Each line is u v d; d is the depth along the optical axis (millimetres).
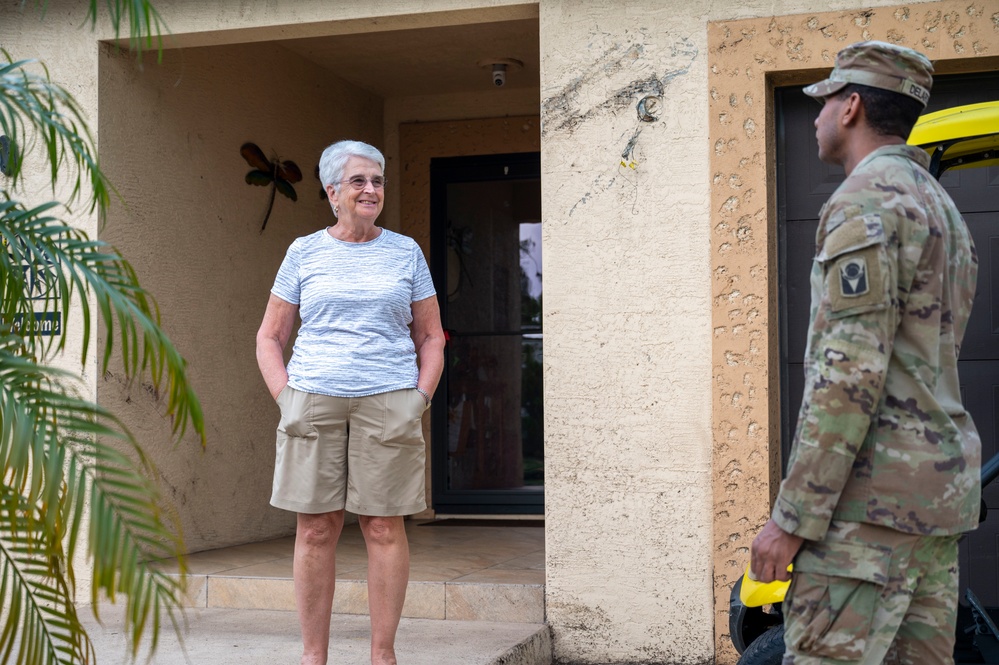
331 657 3797
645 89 4230
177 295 5305
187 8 4668
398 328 3494
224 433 5648
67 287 2266
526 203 6891
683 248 4184
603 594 4219
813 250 4324
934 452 2031
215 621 4426
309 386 3371
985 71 4164
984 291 4223
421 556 5262
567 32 4301
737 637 3117
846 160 2260
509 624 4363
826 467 1999
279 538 6074
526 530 6242
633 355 4219
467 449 6895
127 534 1849
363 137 7000
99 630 4215
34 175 4836
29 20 4891
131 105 5023
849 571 2023
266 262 6082
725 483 4109
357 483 3369
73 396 2082
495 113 6961
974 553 4191
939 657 2127
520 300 6875
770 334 4184
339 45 6121
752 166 4129
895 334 2066
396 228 7074
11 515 1966
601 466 4230
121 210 4938
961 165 3422
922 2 3998
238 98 5812
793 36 4102
